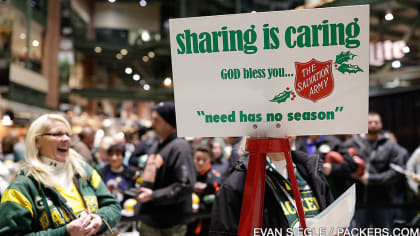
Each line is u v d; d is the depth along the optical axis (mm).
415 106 7742
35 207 1785
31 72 15273
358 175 3732
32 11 16156
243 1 21125
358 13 1057
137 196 3021
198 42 1103
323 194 1656
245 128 1116
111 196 2168
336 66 1077
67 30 19812
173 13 24109
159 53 23094
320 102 1089
